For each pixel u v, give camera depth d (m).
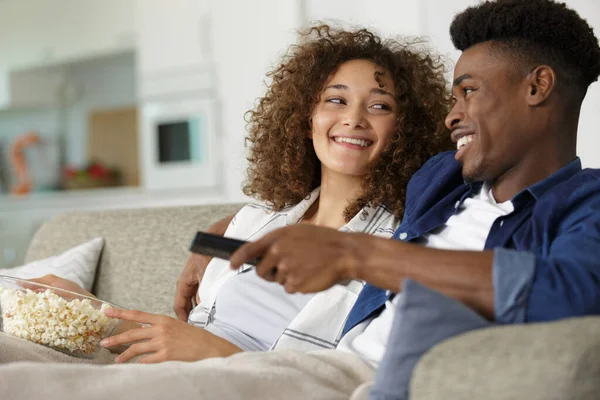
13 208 5.71
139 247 2.18
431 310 0.97
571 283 0.99
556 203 1.18
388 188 1.75
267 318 1.66
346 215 1.78
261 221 1.89
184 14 4.84
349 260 1.07
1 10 5.90
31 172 6.24
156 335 1.47
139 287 2.14
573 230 1.12
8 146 6.31
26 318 1.44
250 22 4.54
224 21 4.64
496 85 1.24
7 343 1.36
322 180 1.85
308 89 1.83
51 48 5.63
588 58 1.25
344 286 1.58
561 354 0.86
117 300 2.18
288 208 1.91
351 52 1.83
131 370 1.06
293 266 1.07
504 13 1.25
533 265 1.01
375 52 1.84
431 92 1.88
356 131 1.76
